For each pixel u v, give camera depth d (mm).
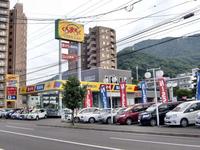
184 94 87750
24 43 122000
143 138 18250
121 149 13203
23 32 121625
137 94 62062
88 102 44969
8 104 103438
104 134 21656
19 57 120500
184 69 95500
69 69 68938
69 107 35281
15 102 102625
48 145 15398
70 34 53531
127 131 23891
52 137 19578
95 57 100250
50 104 58625
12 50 120375
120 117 32938
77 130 26531
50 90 54875
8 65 122562
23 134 22203
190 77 93188
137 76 79688
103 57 100812
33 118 53250
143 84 40312
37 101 76125
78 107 35562
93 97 56562
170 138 18203
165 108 30250
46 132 24031
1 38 119438
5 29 120062
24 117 55719
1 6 116688
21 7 118000
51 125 34469
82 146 14547
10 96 77812
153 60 87312
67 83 35906
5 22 119750
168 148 13328
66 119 41938
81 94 35688
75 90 35312
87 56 100125
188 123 26766
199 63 95812
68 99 35188
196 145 14305
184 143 15266
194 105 27344
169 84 54812
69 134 21797
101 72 66812
